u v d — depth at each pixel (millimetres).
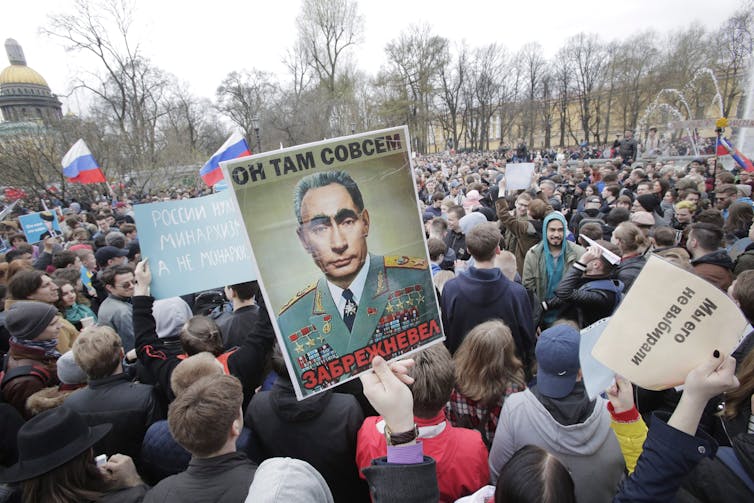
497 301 3049
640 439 1699
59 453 1582
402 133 1481
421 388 1739
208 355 2215
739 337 1140
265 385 2676
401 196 1490
